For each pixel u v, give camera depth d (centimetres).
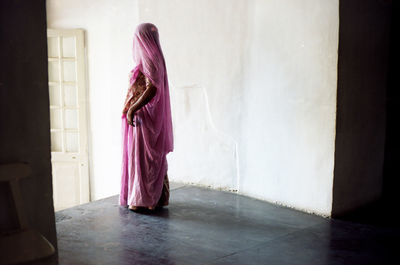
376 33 419
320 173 392
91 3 565
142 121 386
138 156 390
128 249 316
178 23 487
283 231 357
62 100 583
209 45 470
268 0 416
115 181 582
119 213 399
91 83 581
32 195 239
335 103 376
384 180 488
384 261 302
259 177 447
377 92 430
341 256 309
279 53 412
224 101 468
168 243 328
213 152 486
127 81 556
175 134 510
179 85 497
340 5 367
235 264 292
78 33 565
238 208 418
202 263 293
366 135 421
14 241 222
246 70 445
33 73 234
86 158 587
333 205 389
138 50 384
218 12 457
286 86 410
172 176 522
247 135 454
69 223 370
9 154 228
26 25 229
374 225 376
